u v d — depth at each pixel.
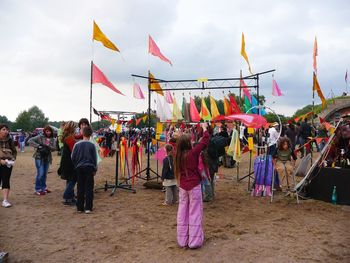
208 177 7.84
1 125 7.26
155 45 11.02
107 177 11.94
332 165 8.31
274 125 12.68
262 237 5.42
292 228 5.91
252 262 4.45
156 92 11.45
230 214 6.92
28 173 12.84
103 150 11.66
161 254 4.75
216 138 8.20
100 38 9.50
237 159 9.74
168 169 7.70
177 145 5.18
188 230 5.00
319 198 8.24
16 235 5.55
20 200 8.10
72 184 7.72
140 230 5.84
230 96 11.77
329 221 6.37
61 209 7.29
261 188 8.75
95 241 5.29
